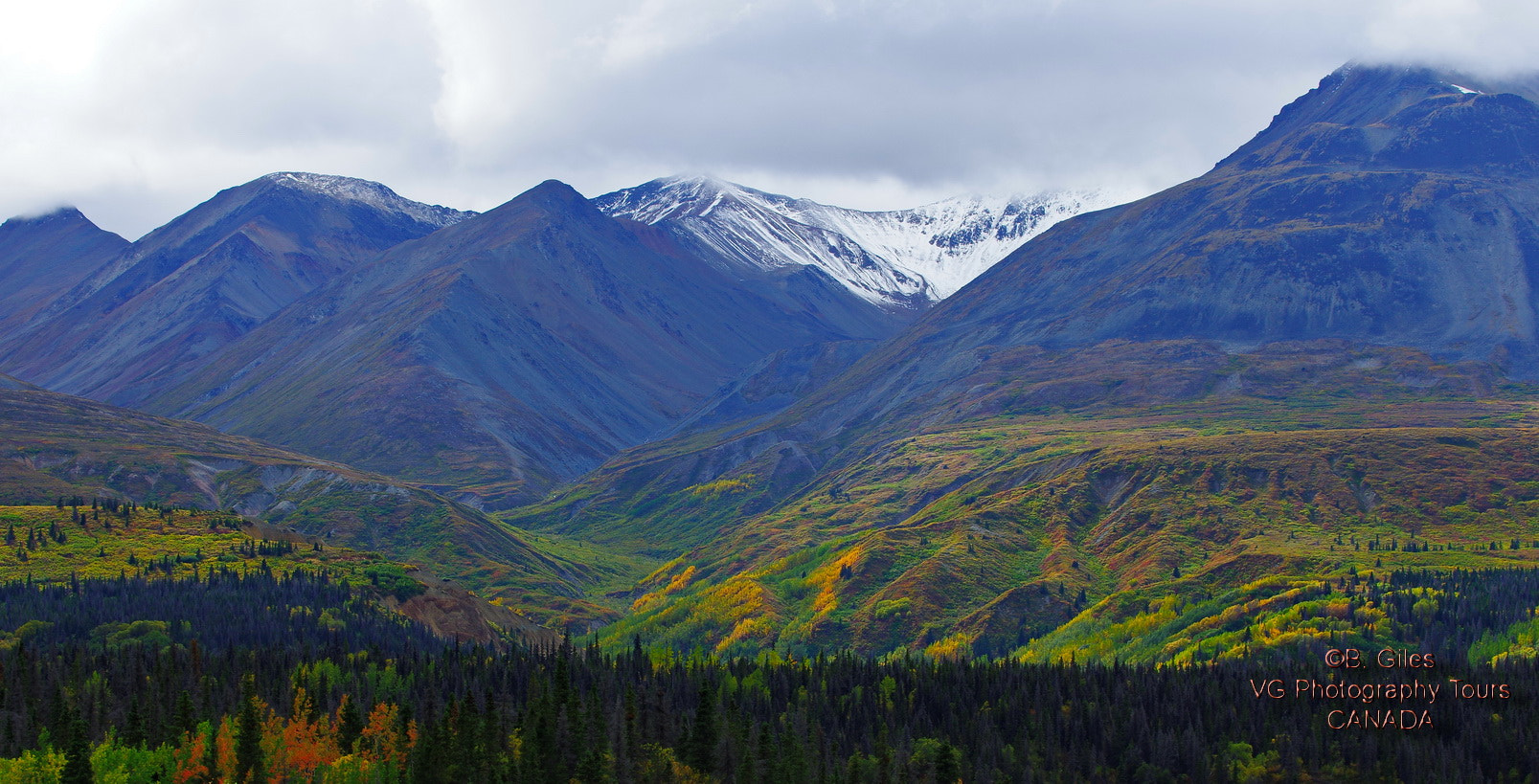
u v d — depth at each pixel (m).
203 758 189.88
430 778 193.00
